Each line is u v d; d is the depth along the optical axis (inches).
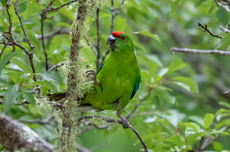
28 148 258.7
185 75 719.1
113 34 326.0
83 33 242.1
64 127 261.4
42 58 380.2
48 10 263.3
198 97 661.3
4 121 257.3
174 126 362.0
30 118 433.1
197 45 636.7
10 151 260.1
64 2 342.3
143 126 405.1
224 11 303.9
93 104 327.0
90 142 663.1
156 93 427.5
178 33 761.6
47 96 270.4
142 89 424.5
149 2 475.5
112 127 334.3
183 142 347.9
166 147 338.3
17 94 224.2
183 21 656.4
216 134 349.4
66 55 339.6
